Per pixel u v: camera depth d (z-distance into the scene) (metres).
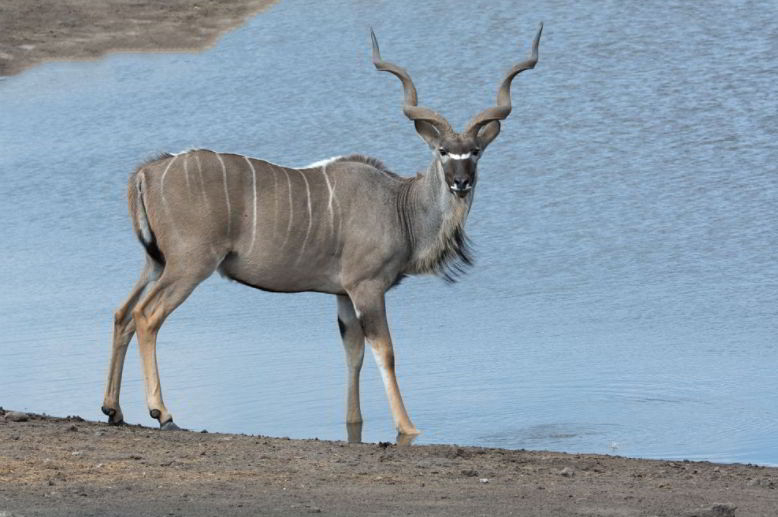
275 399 34.41
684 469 25.81
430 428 31.59
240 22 95.75
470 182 31.09
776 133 66.50
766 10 88.25
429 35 88.62
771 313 43.12
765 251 50.78
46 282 50.16
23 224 59.50
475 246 52.88
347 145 68.69
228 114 76.06
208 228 30.44
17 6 98.50
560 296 46.28
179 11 98.31
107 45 91.44
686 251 51.19
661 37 84.56
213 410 33.25
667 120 69.81
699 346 39.50
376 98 76.75
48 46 91.06
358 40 89.31
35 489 22.62
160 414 29.75
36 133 75.25
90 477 23.64
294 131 71.81
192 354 39.53
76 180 65.69
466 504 22.02
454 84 78.69
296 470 24.64
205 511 21.14
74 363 38.34
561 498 22.66
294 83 81.00
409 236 32.16
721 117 69.50
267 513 21.06
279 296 47.28
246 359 38.91
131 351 39.81
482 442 30.16
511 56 83.25
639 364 37.50
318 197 31.53
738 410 32.66
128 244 55.78
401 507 21.67
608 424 31.50
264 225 31.09
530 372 36.88
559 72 79.50
